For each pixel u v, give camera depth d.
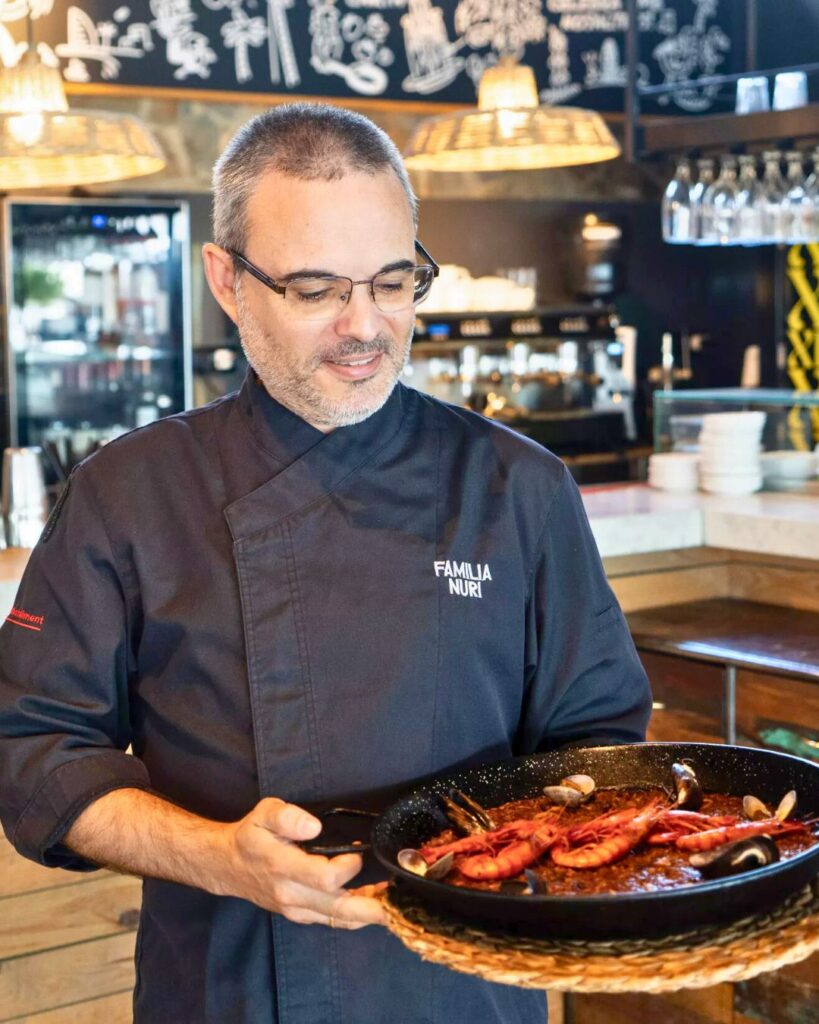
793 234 4.09
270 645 1.49
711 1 6.86
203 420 1.62
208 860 1.36
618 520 3.31
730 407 3.81
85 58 5.30
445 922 1.25
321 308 1.41
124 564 1.55
